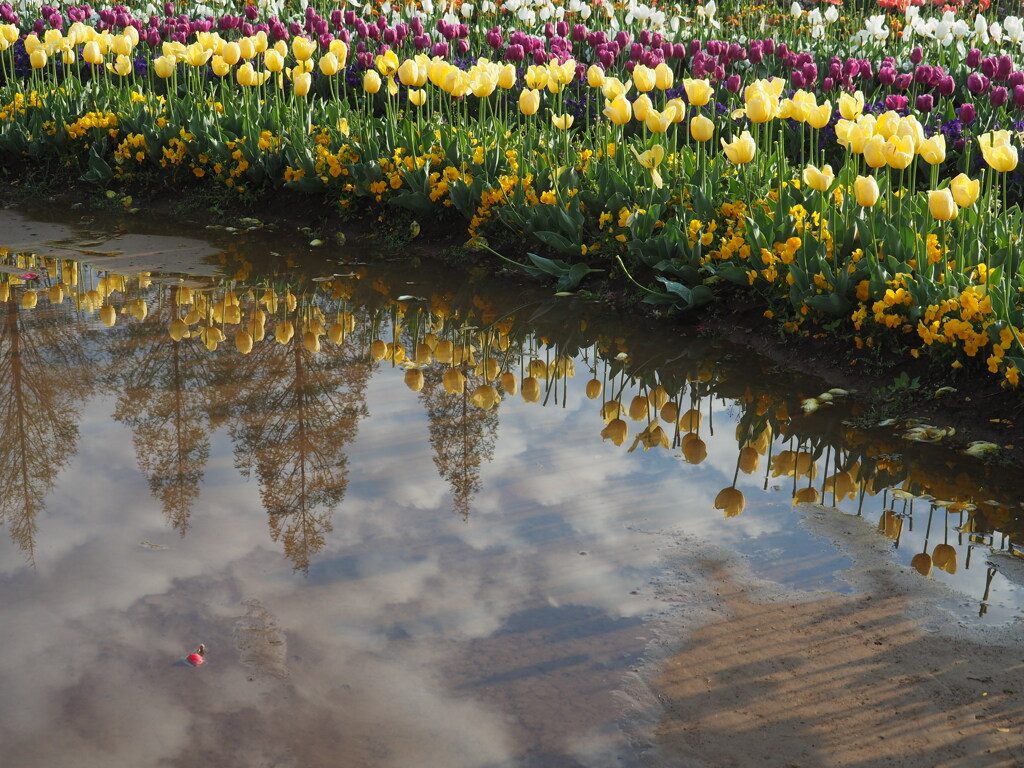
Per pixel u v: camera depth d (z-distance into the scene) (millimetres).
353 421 4266
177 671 2582
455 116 8625
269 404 4418
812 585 3023
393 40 8719
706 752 2301
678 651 2682
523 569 3098
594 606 2893
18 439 4012
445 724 2391
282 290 6184
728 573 3090
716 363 5020
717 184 6141
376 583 3008
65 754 2273
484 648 2689
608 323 5633
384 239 7266
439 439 4098
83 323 5441
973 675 2576
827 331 4941
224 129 8445
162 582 3004
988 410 4129
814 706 2457
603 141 7008
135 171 8688
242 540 3258
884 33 10789
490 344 5301
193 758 2266
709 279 5535
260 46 7906
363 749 2305
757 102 5039
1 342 5105
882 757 2283
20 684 2521
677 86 9875
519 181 6637
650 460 3939
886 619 2838
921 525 3412
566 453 3996
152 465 3797
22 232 7527
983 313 4199
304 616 2830
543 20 12703
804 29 13562
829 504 3568
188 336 5289
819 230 5086
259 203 8102
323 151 7582
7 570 3068
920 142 4438
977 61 8602
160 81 11102
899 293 4500
